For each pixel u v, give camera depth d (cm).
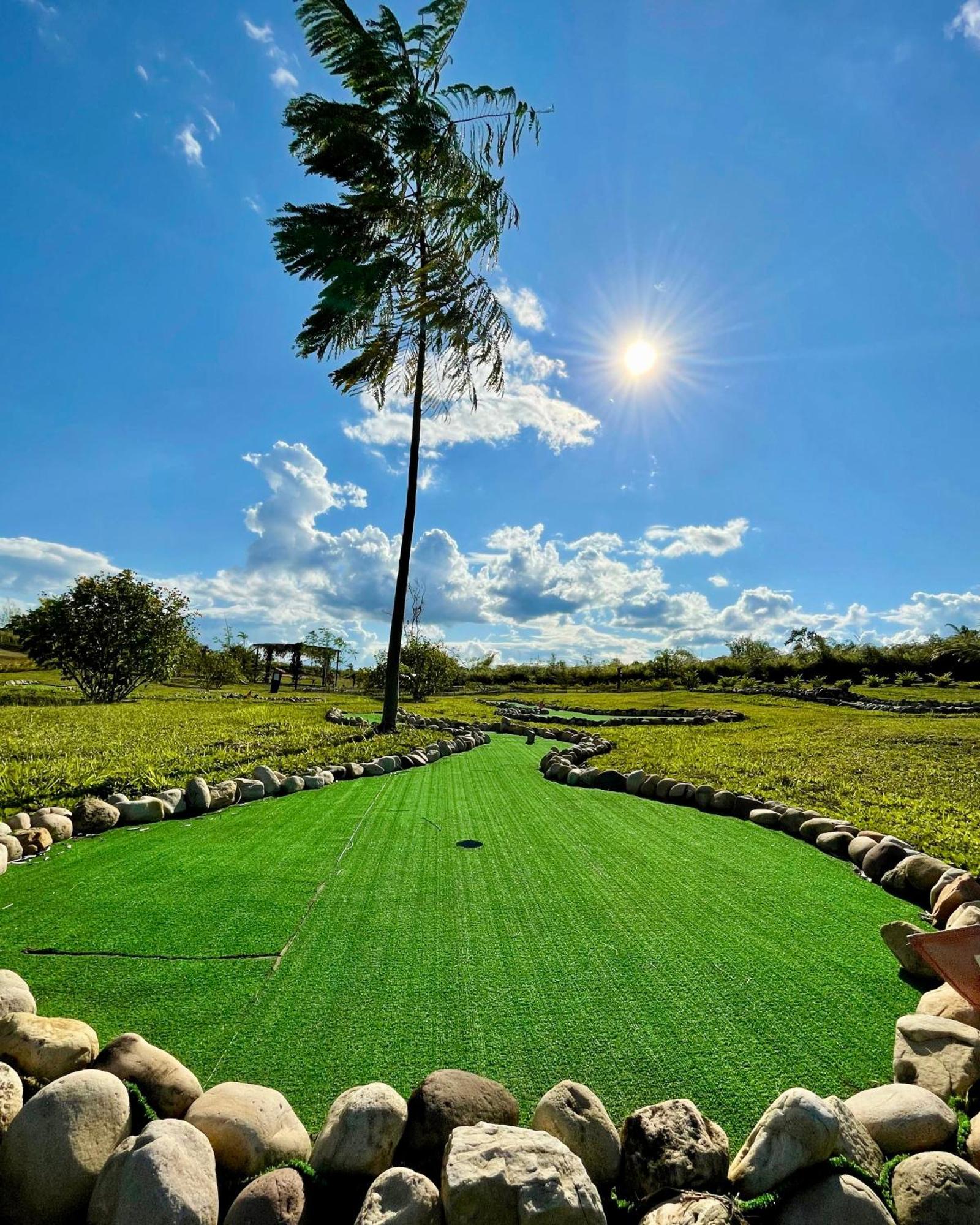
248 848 360
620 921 269
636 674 3559
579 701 2322
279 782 519
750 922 271
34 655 1409
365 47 789
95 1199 115
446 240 906
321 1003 199
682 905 288
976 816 459
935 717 1526
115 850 354
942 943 171
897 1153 138
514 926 261
